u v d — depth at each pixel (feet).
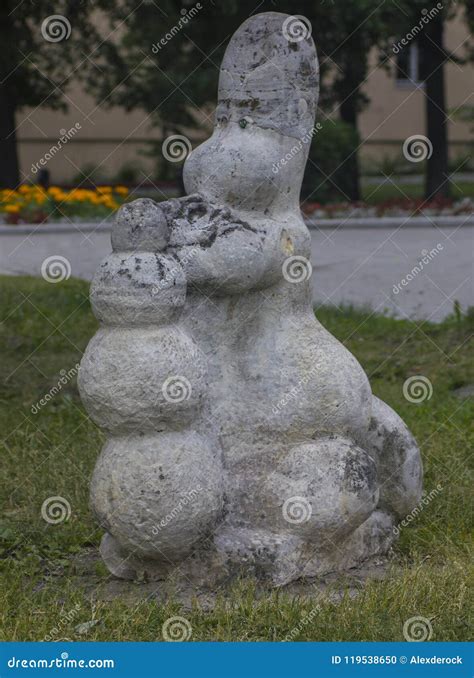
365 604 16.26
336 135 74.18
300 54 17.99
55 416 28.55
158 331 16.38
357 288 46.85
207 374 16.90
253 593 16.87
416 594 16.63
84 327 38.93
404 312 42.32
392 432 19.02
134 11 55.72
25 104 81.56
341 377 17.89
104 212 66.13
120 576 17.90
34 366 33.81
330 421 17.80
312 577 17.75
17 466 24.09
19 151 100.01
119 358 16.21
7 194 67.46
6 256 55.98
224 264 16.93
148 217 16.40
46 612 16.55
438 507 20.89
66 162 101.19
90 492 17.01
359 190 80.18
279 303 17.94
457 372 32.55
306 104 18.08
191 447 16.72
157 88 63.21
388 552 19.03
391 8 47.83
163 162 93.15
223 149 17.49
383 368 33.30
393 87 107.24
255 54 17.88
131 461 16.46
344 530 17.71
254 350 17.83
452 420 27.22
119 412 16.30
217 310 17.71
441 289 46.26
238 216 17.42
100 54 69.41
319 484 17.40
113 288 16.28
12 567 18.69
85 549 19.70
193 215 17.08
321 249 57.11
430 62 78.59
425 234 62.69
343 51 59.47
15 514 21.34
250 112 17.76
